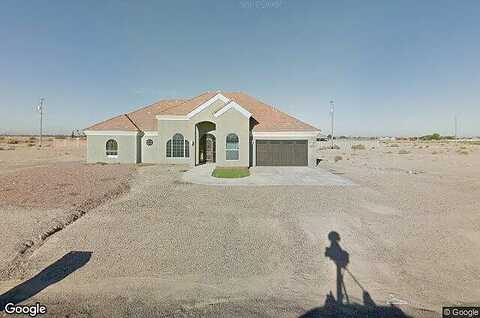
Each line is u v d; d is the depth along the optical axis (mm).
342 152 52812
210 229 8602
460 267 6227
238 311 4531
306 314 4473
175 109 28891
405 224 9195
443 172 22719
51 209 10289
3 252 6527
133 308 4582
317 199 12742
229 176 19688
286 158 26109
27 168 23641
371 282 5547
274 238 7910
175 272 5836
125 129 27844
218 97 26109
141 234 8062
